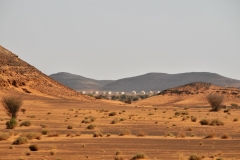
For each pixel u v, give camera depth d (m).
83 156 68.00
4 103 154.12
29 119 154.50
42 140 90.69
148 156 68.06
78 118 161.88
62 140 90.69
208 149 77.00
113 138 94.94
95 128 120.88
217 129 118.81
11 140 90.12
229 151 74.38
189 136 100.12
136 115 178.38
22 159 64.31
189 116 176.62
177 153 71.62
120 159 63.50
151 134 105.12
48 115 176.50
